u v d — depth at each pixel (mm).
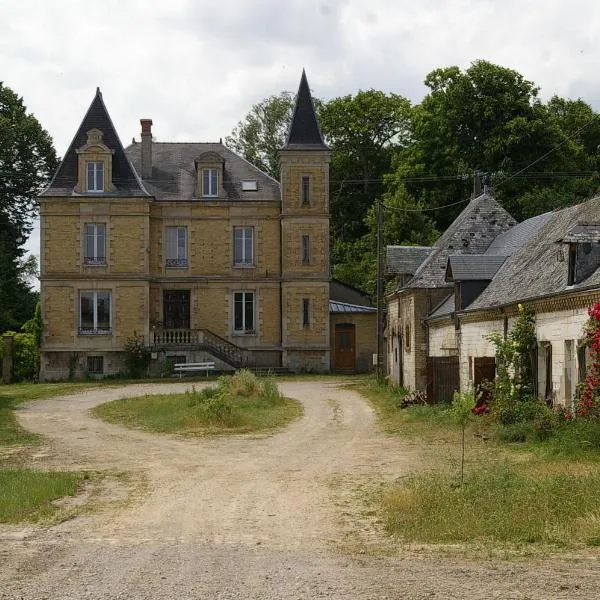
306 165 49469
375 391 36219
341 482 15805
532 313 22578
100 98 49562
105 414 29094
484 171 52031
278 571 9266
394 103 64312
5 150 56812
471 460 17188
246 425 25234
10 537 11562
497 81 52031
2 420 27766
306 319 49469
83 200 47969
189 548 10711
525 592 8125
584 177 52188
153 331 48344
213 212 49719
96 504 14188
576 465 15445
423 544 10648
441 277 33438
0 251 55719
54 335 47875
